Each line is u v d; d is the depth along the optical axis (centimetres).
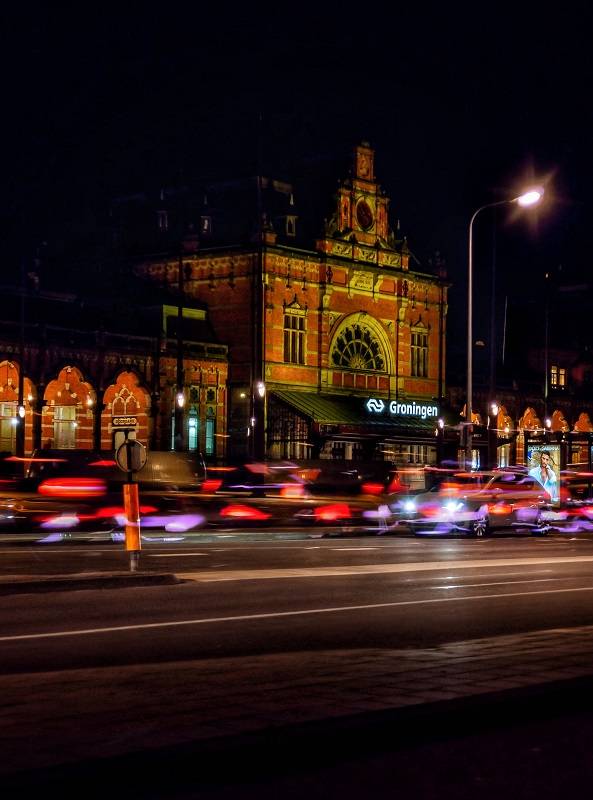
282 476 4947
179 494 4516
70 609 1772
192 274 7269
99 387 6244
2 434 5847
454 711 932
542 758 852
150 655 1369
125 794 738
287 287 7156
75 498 4234
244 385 7019
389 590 2105
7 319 6000
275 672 1152
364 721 881
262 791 758
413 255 8238
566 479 6919
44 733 846
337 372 7431
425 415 7938
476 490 4153
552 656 1259
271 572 2378
